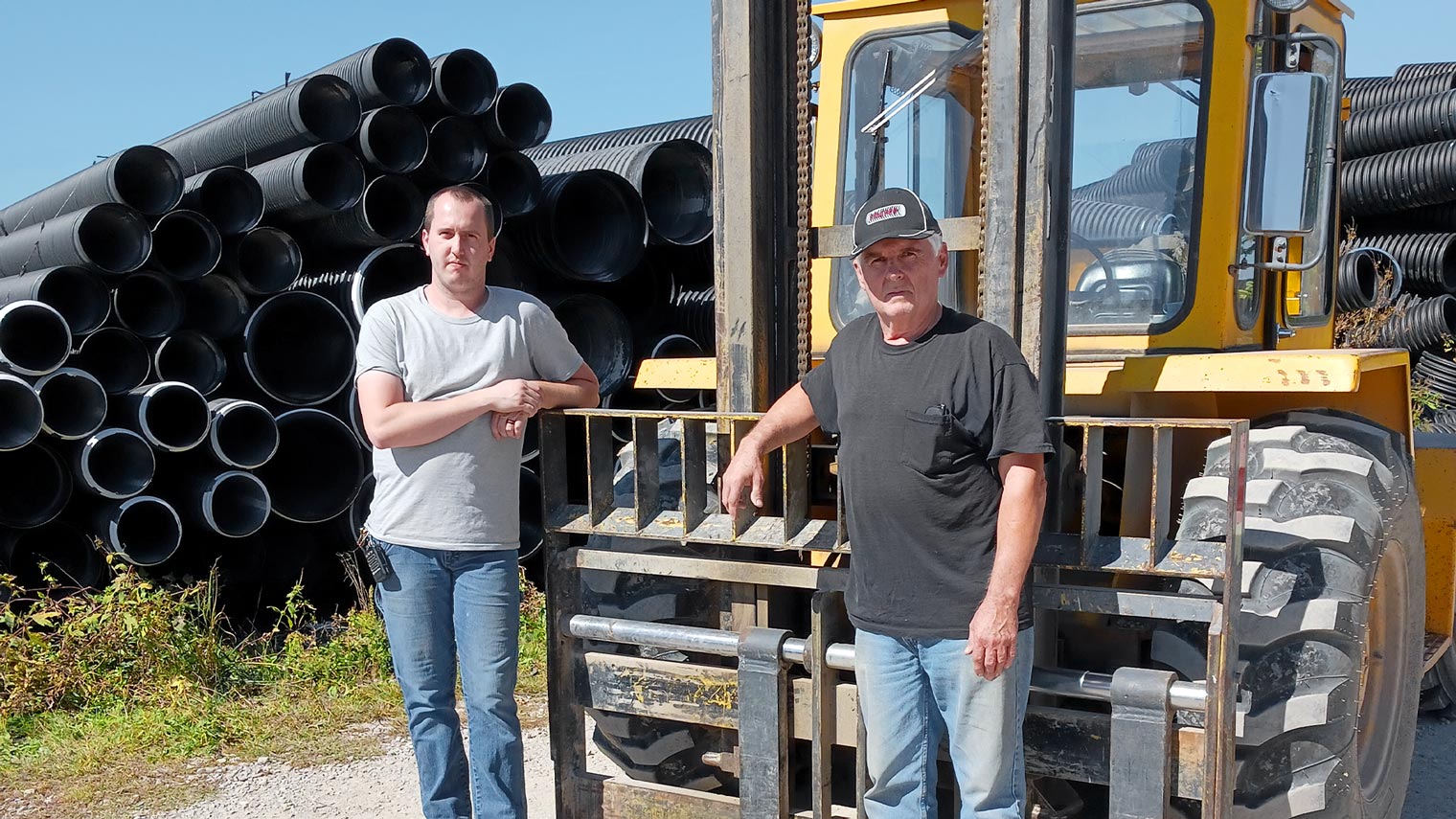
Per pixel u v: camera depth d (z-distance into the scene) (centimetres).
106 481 556
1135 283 376
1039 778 306
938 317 268
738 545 304
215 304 598
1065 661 328
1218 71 362
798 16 329
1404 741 375
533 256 650
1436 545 455
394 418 313
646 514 319
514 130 635
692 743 347
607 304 659
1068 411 367
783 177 337
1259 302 392
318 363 620
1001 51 289
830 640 297
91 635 531
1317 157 335
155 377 575
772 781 302
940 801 339
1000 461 257
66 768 463
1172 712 264
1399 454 351
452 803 336
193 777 461
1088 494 267
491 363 324
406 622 327
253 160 641
